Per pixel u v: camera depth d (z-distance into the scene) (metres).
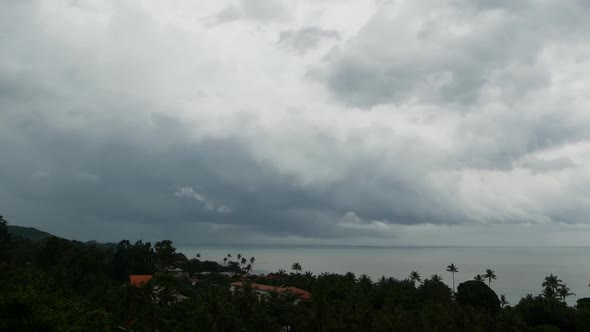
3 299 21.72
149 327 79.25
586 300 135.50
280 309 96.56
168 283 96.50
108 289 94.88
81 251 154.12
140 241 181.38
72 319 31.38
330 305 89.62
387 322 81.69
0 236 151.25
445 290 135.75
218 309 75.31
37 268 125.19
